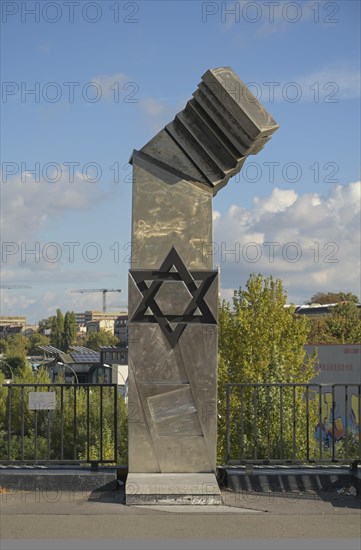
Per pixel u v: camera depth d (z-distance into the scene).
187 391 7.06
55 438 23.00
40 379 38.25
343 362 34.62
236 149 6.99
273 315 26.03
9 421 7.77
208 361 7.06
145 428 7.04
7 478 7.29
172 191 7.13
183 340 7.06
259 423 15.13
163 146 7.18
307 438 7.81
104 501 6.82
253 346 25.98
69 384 7.80
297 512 6.35
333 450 7.73
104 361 52.16
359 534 5.57
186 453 7.03
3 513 6.28
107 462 7.58
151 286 7.09
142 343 7.07
